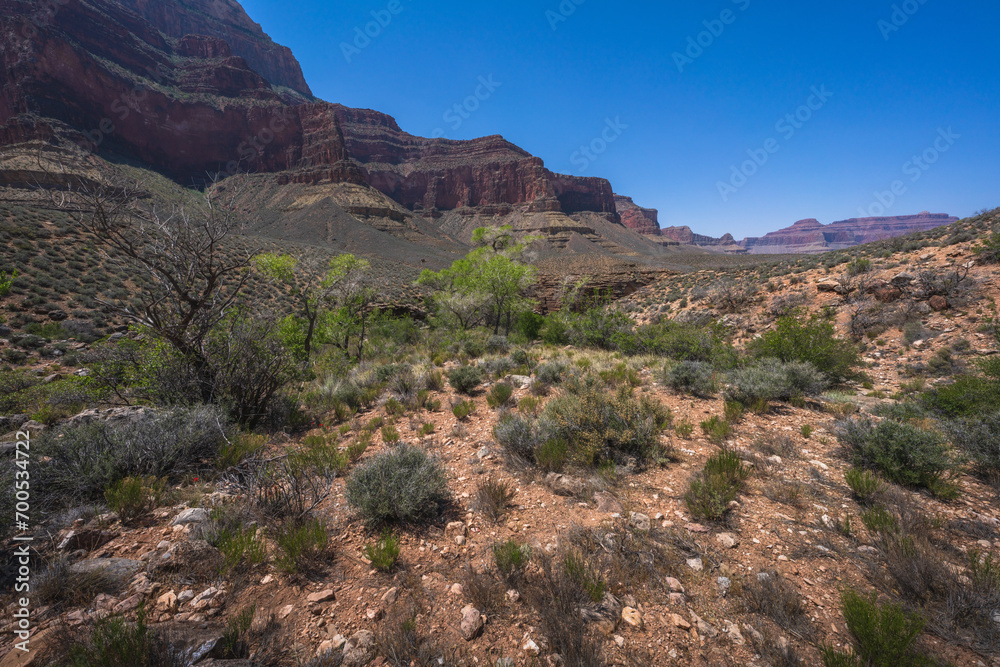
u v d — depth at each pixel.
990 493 4.04
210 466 4.89
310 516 3.74
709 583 2.89
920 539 3.19
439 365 12.67
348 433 6.50
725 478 4.05
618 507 3.83
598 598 2.70
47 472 3.82
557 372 8.98
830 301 18.92
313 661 2.34
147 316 6.27
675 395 7.62
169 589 2.81
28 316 16.47
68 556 3.03
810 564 3.06
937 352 11.61
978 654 2.30
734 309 23.27
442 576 3.04
